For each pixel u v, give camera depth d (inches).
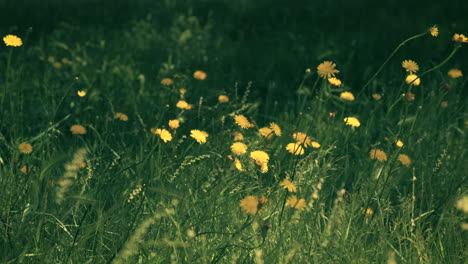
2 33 207.2
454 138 123.8
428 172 101.2
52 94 125.6
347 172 98.7
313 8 290.8
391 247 76.5
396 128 119.1
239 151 82.2
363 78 163.9
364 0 313.6
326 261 71.6
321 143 108.0
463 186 95.5
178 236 69.9
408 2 310.5
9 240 66.7
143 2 300.0
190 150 106.0
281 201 84.0
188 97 138.3
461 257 75.5
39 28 226.1
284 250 72.6
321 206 81.5
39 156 97.1
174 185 86.2
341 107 128.0
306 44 216.8
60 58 171.9
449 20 259.1
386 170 99.2
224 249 69.6
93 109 122.5
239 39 226.7
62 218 72.3
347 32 238.5
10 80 139.3
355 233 76.6
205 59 177.5
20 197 80.6
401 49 203.9
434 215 90.3
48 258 67.8
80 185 84.6
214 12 281.9
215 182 86.1
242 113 133.9
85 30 221.8
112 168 95.0
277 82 164.6
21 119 111.8
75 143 101.3
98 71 150.6
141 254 71.2
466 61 184.1
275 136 99.9
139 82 151.5
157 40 205.0
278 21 264.5
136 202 82.7
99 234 72.2
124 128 118.6
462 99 150.7
